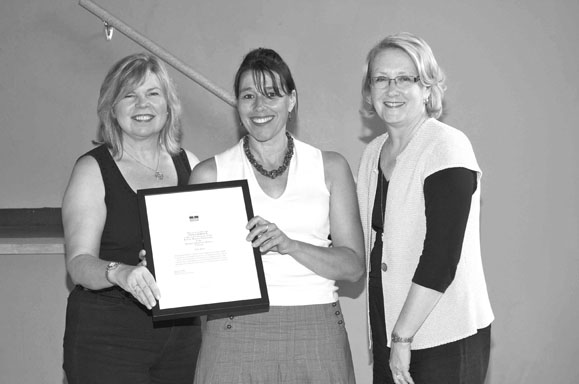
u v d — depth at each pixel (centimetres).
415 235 196
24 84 336
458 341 195
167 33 335
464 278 195
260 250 195
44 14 334
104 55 335
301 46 334
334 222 211
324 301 204
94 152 217
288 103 207
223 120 336
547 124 329
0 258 327
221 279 196
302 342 200
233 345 199
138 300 196
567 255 331
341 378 202
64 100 336
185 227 199
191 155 236
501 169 331
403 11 330
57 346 328
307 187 207
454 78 330
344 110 335
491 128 330
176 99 223
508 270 333
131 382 213
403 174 198
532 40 327
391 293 200
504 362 335
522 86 328
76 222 209
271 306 200
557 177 330
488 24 328
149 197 200
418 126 202
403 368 193
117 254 213
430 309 189
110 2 334
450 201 186
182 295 195
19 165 339
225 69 335
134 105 212
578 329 333
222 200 201
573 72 326
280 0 332
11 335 328
